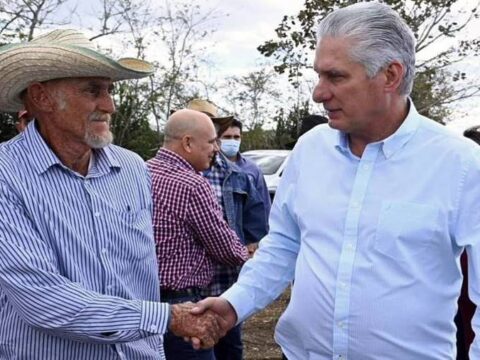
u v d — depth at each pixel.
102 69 2.35
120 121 20.56
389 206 2.29
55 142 2.44
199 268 3.72
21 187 2.32
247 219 4.90
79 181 2.43
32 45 2.32
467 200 2.24
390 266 2.28
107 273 2.40
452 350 2.38
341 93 2.27
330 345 2.39
